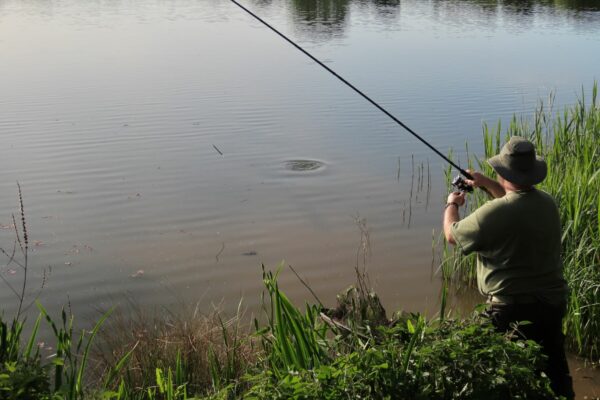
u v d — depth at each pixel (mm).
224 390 3789
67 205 8516
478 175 4426
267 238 7684
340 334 4305
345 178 9461
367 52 19188
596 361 5230
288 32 23453
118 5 32000
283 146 10781
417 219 8117
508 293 3889
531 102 13055
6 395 3250
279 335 4086
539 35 22297
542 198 3916
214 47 20156
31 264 7074
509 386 3334
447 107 12859
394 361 3342
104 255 7262
